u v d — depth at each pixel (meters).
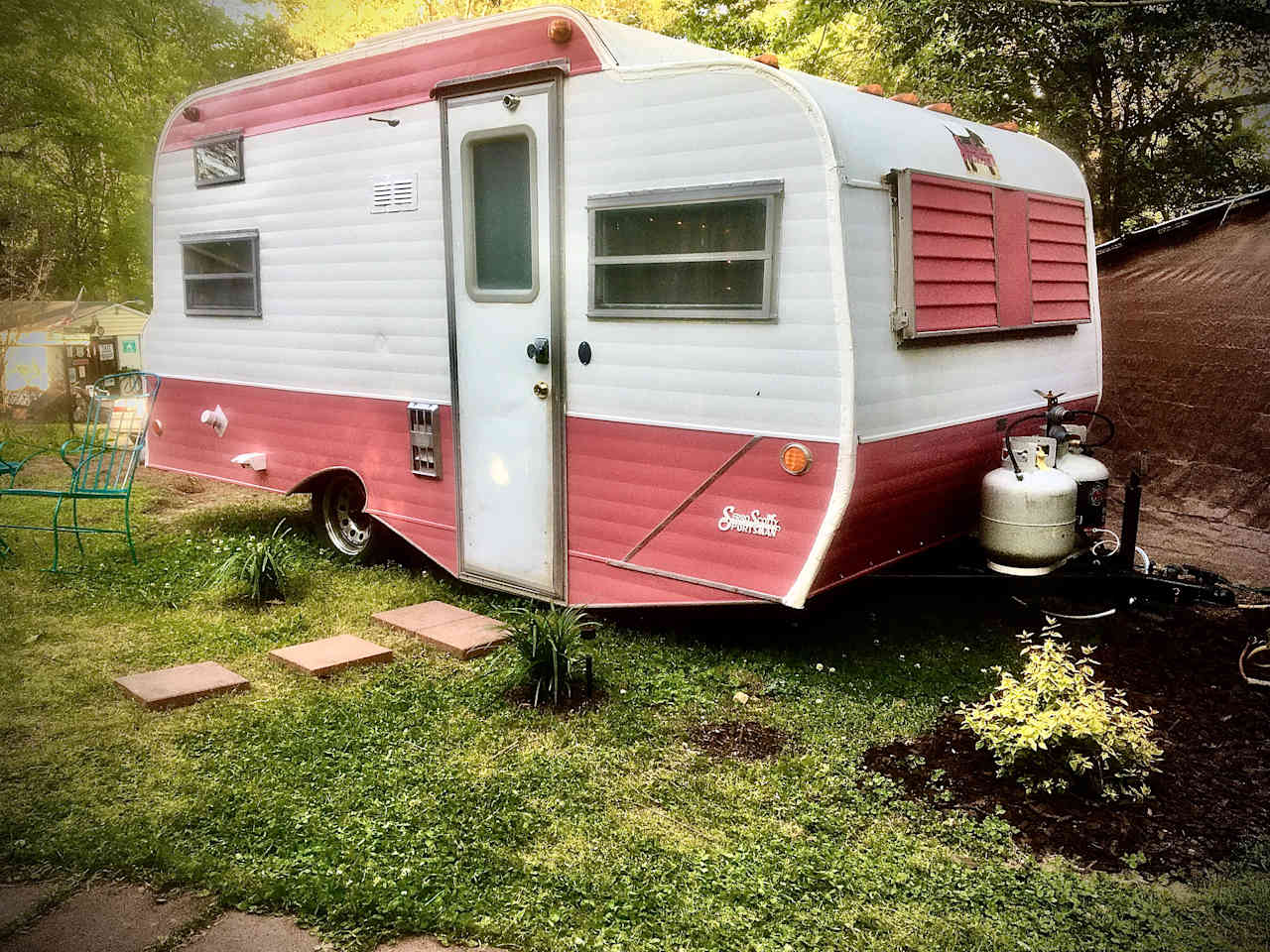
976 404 5.17
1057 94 9.63
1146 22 8.77
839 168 4.04
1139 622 5.45
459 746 3.97
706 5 12.81
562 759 3.86
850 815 3.49
